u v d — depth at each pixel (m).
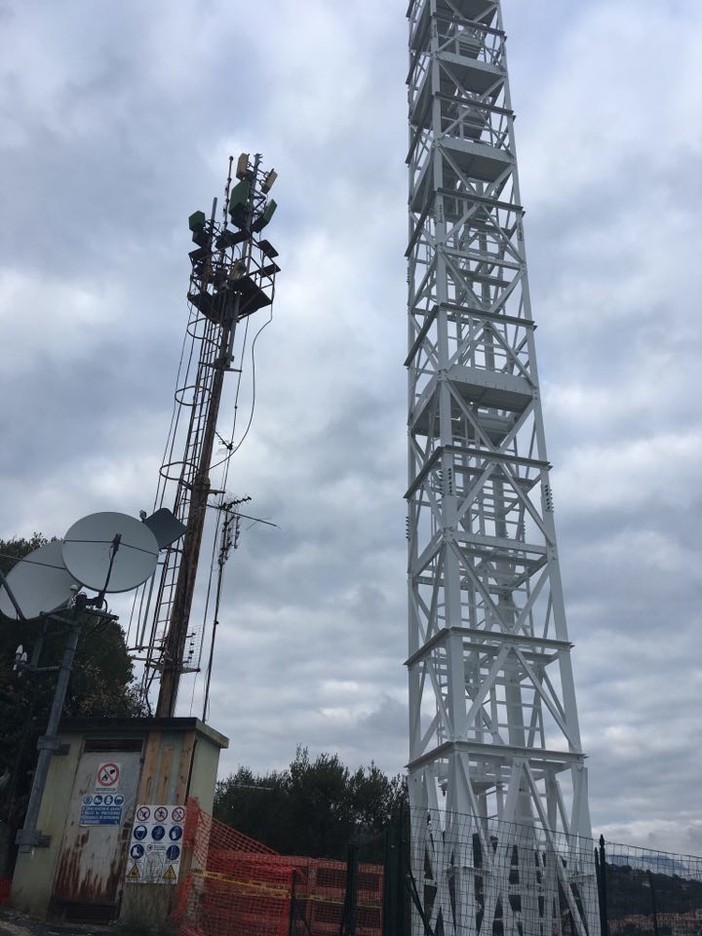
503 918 20.06
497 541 25.12
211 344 36.41
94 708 28.36
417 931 18.03
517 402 28.55
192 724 18.27
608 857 14.85
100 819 17.64
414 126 35.41
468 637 24.02
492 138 33.31
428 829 18.23
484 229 32.22
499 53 34.56
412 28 36.84
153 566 19.16
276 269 38.47
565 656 24.14
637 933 14.37
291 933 15.28
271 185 40.41
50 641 26.17
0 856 20.98
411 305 32.12
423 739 24.50
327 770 47.22
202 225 38.47
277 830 44.88
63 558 18.48
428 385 28.84
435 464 27.03
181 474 33.59
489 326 29.31
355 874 13.96
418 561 27.06
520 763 22.31
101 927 16.11
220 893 16.97
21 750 22.72
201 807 18.62
